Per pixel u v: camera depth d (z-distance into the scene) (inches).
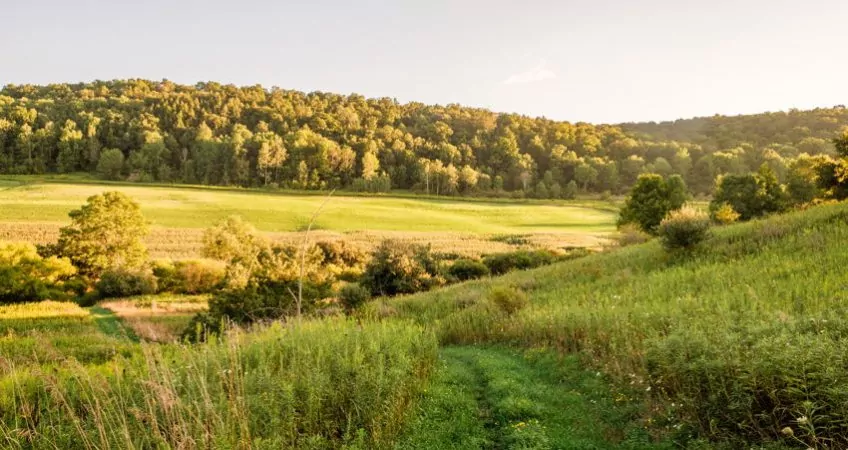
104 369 308.5
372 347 367.6
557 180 5930.1
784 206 1834.4
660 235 964.6
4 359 298.4
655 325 447.8
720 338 308.7
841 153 1428.4
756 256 773.9
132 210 2004.2
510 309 721.6
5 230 2303.2
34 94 7372.1
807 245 734.5
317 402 273.9
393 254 1331.2
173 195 3937.0
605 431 300.5
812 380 242.5
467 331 681.6
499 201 4810.5
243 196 4121.6
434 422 309.1
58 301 1441.9
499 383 393.1
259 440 221.3
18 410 252.2
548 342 550.0
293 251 970.1
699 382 284.5
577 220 3811.5
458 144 6840.6
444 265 1541.6
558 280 1015.0
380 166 5876.0
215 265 1779.0
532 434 283.3
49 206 3024.1
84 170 5162.4
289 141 5684.1
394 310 903.1
